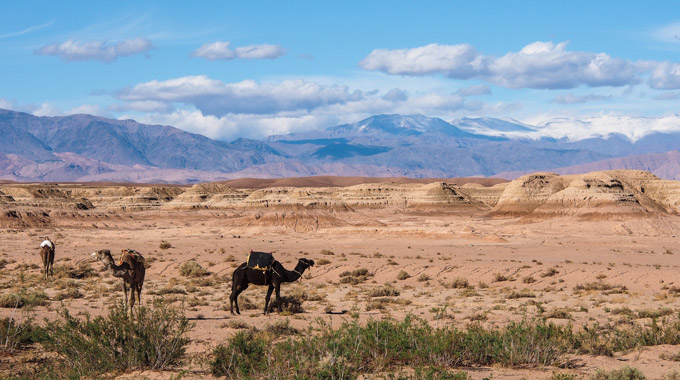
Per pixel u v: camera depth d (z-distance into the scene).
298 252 74.75
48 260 42.16
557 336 16.81
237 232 129.38
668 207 181.12
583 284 44.00
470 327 18.33
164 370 13.36
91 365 13.03
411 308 28.59
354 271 50.53
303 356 13.07
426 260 62.50
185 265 51.28
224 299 30.91
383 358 14.02
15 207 154.88
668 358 16.19
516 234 131.75
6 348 14.95
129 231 135.12
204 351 15.59
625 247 84.62
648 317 26.16
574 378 13.51
